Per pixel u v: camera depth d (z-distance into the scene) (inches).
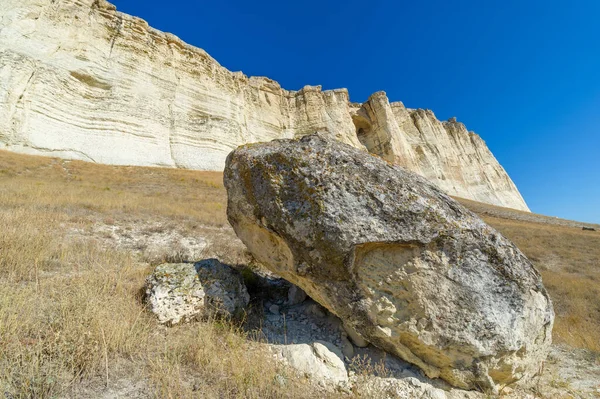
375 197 146.3
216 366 129.2
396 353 156.6
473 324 140.3
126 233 335.6
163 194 705.0
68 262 217.0
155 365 120.0
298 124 2121.1
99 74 1195.9
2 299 133.0
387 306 148.5
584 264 560.4
